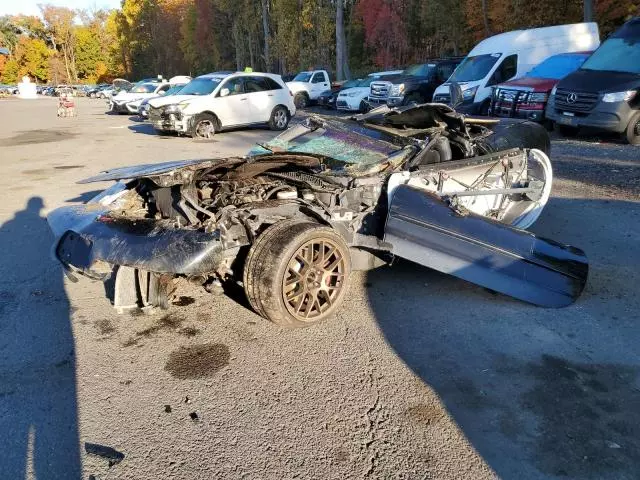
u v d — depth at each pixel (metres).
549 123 12.37
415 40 34.75
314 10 39.06
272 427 2.48
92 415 2.60
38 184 8.28
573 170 8.28
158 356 3.15
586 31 14.32
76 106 34.72
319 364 3.02
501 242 3.74
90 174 9.09
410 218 3.78
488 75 13.31
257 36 51.50
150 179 3.42
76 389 2.82
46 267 4.66
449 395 2.70
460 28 30.16
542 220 5.79
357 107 18.98
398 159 4.26
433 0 29.52
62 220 3.75
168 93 17.47
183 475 2.18
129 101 23.14
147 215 3.91
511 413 2.54
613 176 7.76
